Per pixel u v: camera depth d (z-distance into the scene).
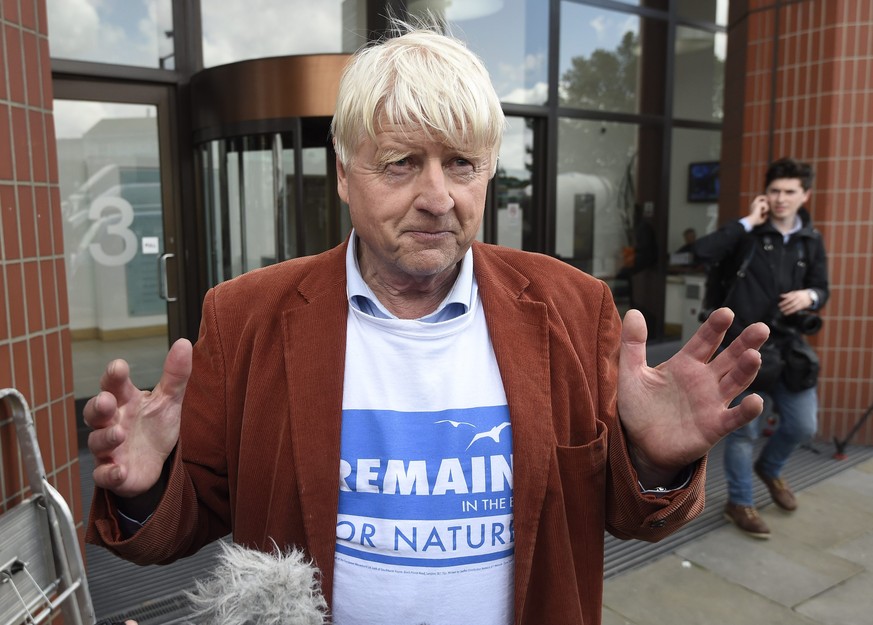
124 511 0.92
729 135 4.96
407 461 0.92
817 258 3.07
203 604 0.80
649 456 0.96
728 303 3.10
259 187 4.23
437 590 0.92
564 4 5.87
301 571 0.82
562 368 1.00
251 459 0.98
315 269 1.04
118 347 4.44
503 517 0.94
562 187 6.09
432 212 0.86
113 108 4.29
